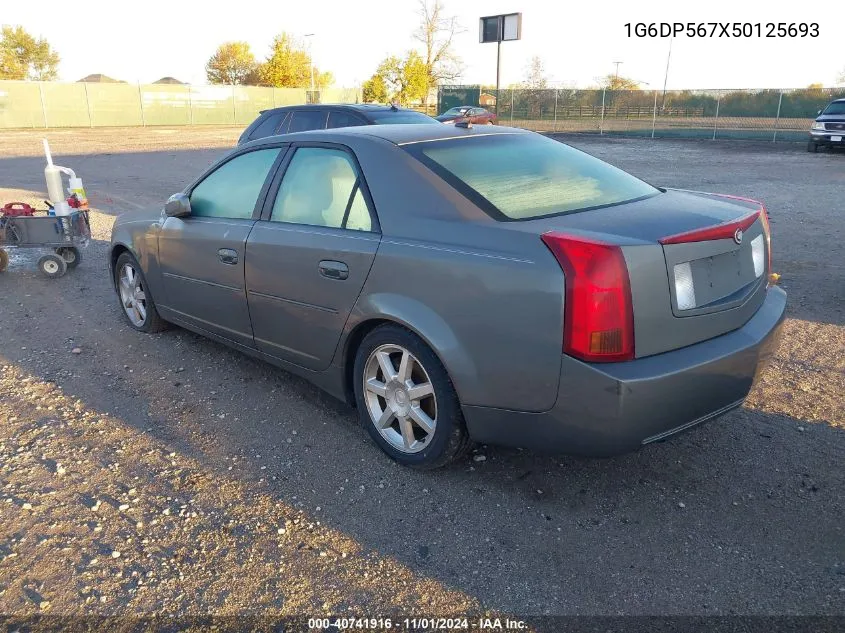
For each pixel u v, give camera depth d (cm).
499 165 352
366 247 335
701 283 289
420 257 311
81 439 379
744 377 304
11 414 409
